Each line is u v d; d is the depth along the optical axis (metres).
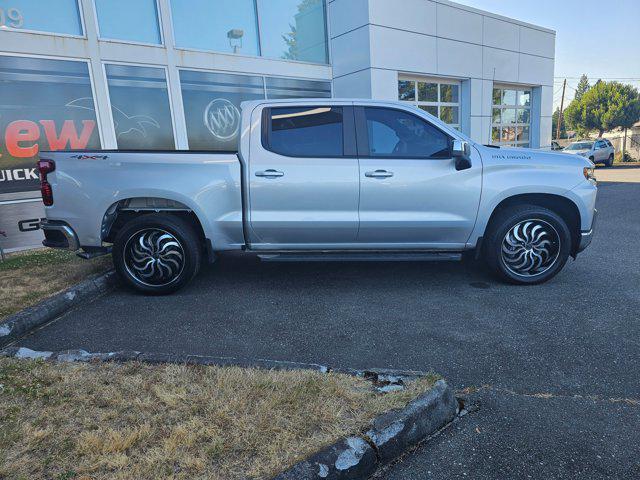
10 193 7.15
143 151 4.55
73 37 7.40
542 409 2.67
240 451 2.18
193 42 8.81
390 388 2.70
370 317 4.08
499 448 2.36
